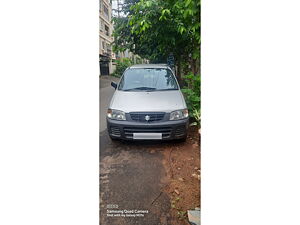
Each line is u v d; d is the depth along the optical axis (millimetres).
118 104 2691
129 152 2547
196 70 2957
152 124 2572
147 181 2346
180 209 2191
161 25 2656
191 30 2607
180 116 2635
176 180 2334
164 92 2889
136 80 3041
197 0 2344
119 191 2311
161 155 2559
